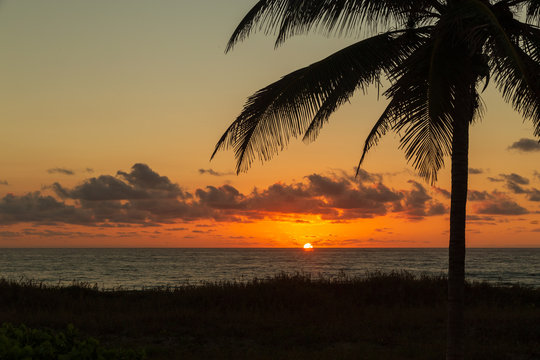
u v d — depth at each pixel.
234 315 14.82
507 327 12.99
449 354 6.96
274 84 7.37
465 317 14.41
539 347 10.88
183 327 13.53
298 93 7.12
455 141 7.12
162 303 17.23
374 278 20.14
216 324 13.75
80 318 14.27
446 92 6.41
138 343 11.67
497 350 10.57
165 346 11.34
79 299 17.97
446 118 6.65
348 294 18.06
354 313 15.28
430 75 6.38
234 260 121.38
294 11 7.57
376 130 8.77
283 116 7.21
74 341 5.14
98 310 16.17
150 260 121.19
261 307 16.09
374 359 9.91
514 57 5.56
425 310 15.91
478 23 6.07
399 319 14.30
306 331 12.59
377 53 7.30
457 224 7.05
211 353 10.51
